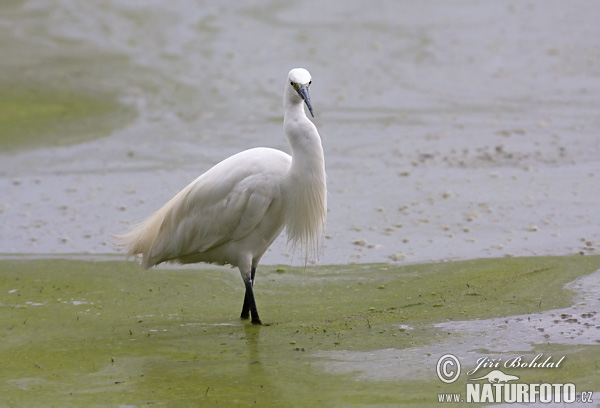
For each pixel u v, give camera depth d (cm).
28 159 1716
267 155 962
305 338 909
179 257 1006
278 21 2705
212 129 1870
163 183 1552
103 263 1195
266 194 943
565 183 1469
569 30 2552
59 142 1812
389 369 816
